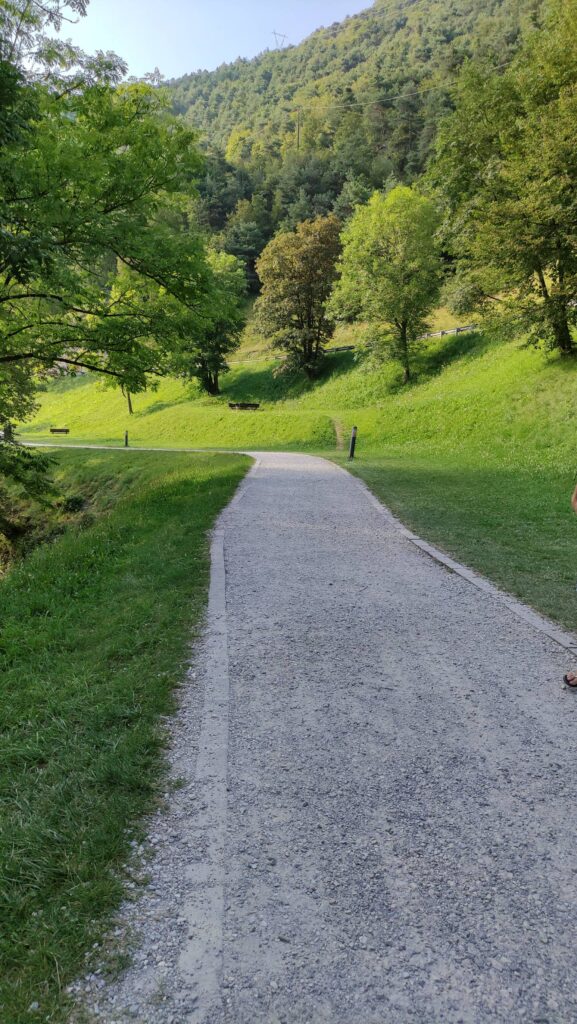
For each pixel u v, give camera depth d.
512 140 22.69
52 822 2.70
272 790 2.96
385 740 3.43
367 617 5.45
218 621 5.25
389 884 2.37
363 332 39.25
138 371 15.06
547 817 2.80
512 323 24.44
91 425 55.47
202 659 4.47
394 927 2.16
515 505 11.69
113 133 11.29
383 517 10.37
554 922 2.20
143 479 21.77
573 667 4.46
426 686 4.12
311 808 2.83
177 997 1.89
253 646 4.74
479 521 10.11
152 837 2.63
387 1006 1.86
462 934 2.14
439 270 36.19
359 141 89.31
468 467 18.55
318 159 93.81
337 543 8.39
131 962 2.02
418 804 2.87
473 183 24.14
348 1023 1.81
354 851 2.55
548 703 3.91
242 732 3.48
